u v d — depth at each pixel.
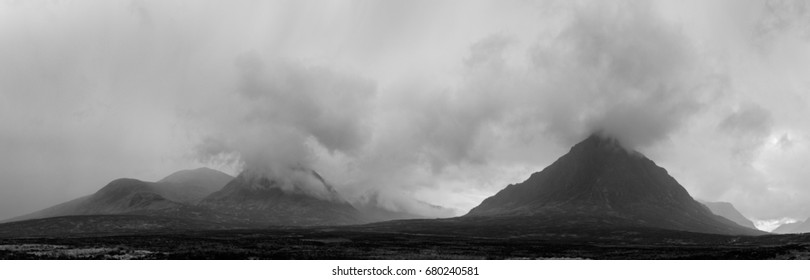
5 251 129.25
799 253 127.38
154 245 159.00
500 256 140.25
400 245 183.88
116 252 131.25
